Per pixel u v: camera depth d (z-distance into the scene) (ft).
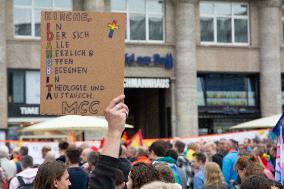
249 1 146.72
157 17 139.33
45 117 127.44
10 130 124.88
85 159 49.57
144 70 136.36
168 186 16.01
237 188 45.39
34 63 127.95
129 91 159.02
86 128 83.35
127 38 136.87
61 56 19.95
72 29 20.06
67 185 21.62
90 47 19.94
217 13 143.95
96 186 16.33
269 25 145.38
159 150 44.09
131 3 137.59
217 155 62.54
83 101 19.81
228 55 143.74
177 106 137.80
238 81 145.07
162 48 138.10
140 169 27.53
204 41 142.61
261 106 145.18
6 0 126.72
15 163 55.01
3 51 124.26
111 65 19.80
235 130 141.59
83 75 19.89
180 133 136.87
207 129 142.00
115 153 16.69
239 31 145.69
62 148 57.52
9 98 125.70
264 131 92.32
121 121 16.99
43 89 20.10
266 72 144.66
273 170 61.05
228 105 143.64
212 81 142.92
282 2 147.43
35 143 79.51
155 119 146.61
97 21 19.89
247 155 38.58
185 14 139.03
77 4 132.67
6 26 126.52
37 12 129.70
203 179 45.39
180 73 137.69
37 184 21.45
